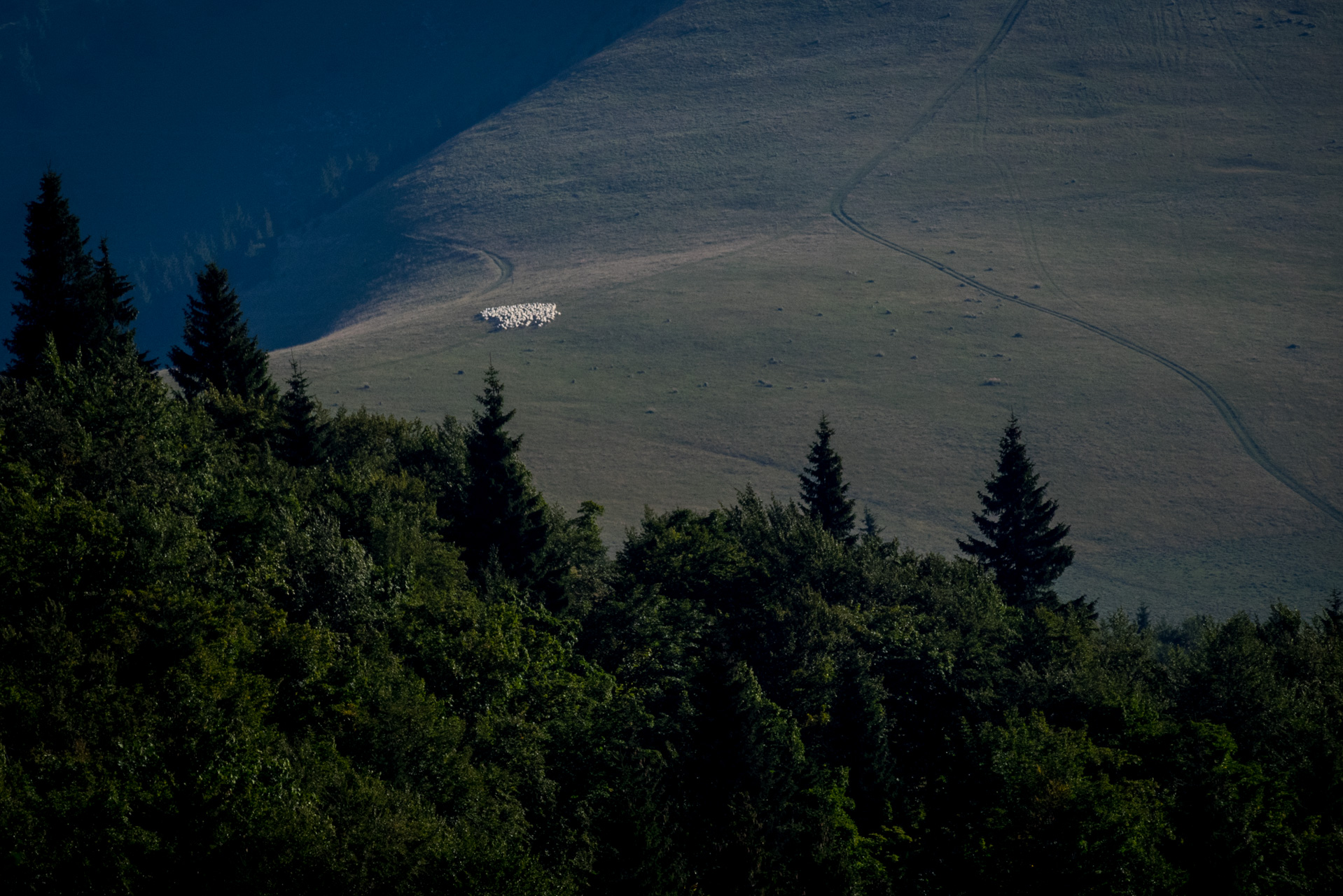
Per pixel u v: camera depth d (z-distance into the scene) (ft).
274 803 133.69
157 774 135.13
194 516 195.31
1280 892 162.81
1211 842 164.04
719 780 181.16
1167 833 161.99
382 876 131.23
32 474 188.55
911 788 223.51
